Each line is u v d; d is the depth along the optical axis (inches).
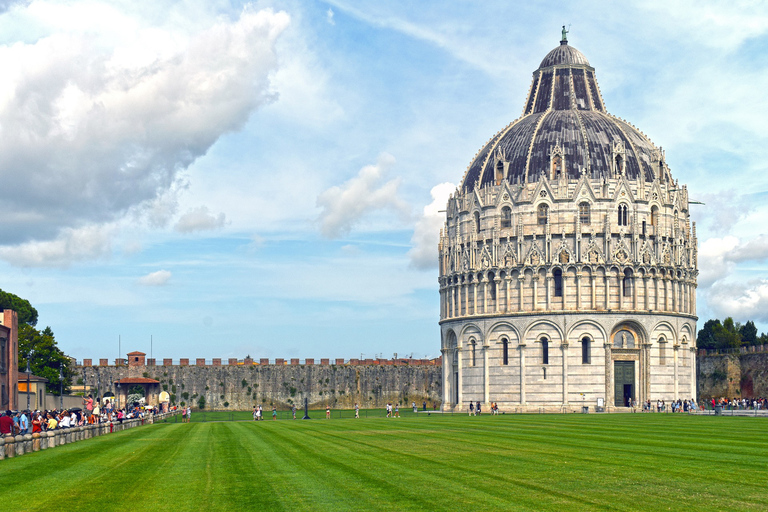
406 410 6801.2
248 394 7007.9
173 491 1360.7
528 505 1195.3
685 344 5836.6
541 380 5580.7
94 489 1395.2
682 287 5866.1
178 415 5708.7
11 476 1577.3
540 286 5639.8
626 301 5625.0
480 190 5969.5
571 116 6003.9
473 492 1310.3
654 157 5974.4
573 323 5556.1
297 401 7096.5
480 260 5876.0
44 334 6402.6
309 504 1224.2
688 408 5570.9
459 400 5949.8
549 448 2053.4
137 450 2142.0
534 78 6481.3
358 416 5019.7
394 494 1300.4
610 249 5615.2
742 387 6835.6
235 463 1761.8
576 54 6417.3
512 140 6048.2
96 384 6756.9
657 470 1555.1
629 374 5620.1
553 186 5684.1
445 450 2026.3
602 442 2255.2
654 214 5816.9
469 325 5895.7
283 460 1814.7
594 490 1318.9
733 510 1146.0
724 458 1765.5
